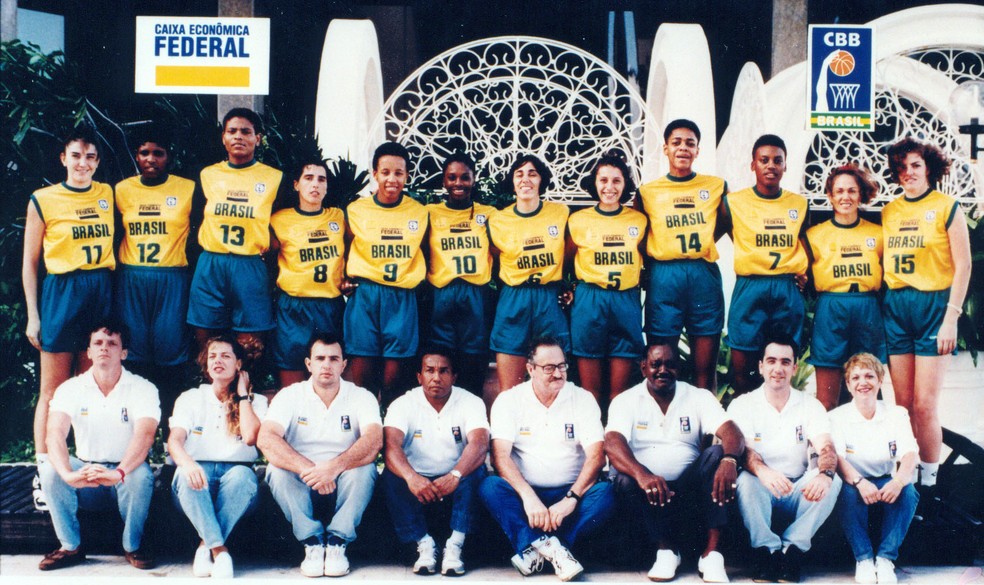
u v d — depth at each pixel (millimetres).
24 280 4434
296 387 4082
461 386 4629
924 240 4477
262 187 4465
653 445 4102
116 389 4016
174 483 3926
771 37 6230
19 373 5242
